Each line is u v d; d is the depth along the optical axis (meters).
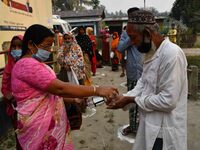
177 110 2.25
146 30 2.20
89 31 12.81
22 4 6.83
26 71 2.29
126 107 2.57
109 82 9.73
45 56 2.44
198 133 5.01
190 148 4.47
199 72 7.51
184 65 2.21
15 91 2.36
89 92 2.33
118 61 12.20
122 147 4.54
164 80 2.16
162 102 2.16
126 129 4.88
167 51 2.16
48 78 2.28
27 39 2.41
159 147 2.28
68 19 29.48
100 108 6.52
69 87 2.29
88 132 5.19
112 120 5.76
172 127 2.23
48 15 9.23
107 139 4.87
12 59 3.67
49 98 2.40
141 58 4.33
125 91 8.31
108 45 14.27
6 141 4.83
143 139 2.38
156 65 2.21
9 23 6.06
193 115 5.90
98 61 13.41
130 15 2.26
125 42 4.37
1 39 5.71
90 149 4.52
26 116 2.32
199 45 24.72
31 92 2.33
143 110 2.35
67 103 2.80
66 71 6.12
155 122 2.26
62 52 6.13
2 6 5.73
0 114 4.89
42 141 2.36
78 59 6.09
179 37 23.22
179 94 2.20
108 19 32.16
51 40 2.44
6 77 3.73
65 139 2.52
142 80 2.49
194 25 35.94
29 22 7.30
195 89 6.91
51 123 2.38
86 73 6.45
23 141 2.39
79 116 2.86
